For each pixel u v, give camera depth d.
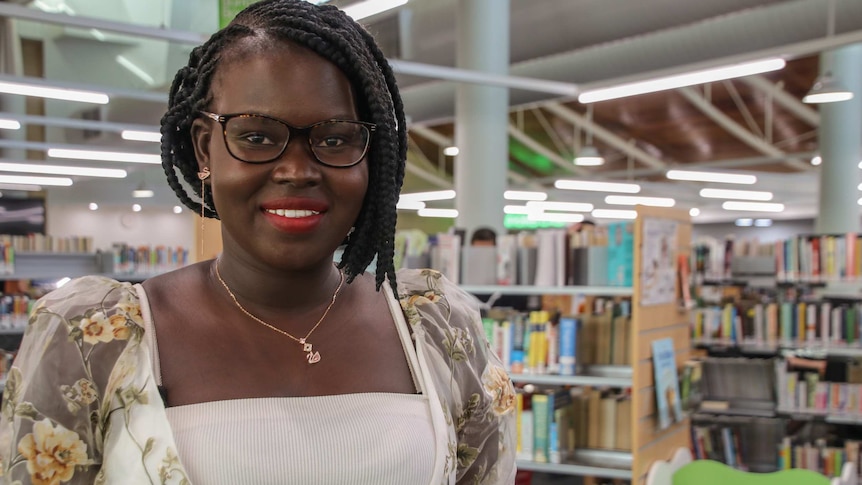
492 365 1.04
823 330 5.90
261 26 0.79
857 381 5.37
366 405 0.81
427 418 0.85
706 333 6.27
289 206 0.76
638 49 7.91
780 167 16.80
